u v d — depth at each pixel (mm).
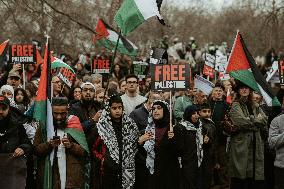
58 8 21109
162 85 10508
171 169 10125
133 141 9875
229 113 11836
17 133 9234
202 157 10773
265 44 41469
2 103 9062
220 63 16578
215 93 12602
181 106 12492
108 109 9773
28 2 18859
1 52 12641
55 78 12602
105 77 16141
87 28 19266
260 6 38562
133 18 11633
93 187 9766
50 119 9250
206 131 11234
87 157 9656
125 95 11836
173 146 10117
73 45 26234
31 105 10930
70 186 9375
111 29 16734
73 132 9508
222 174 12414
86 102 11359
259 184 12156
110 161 9680
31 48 13500
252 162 11750
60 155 9398
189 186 10242
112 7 22047
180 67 10461
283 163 10070
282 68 12414
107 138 9664
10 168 9156
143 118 10977
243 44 11703
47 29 22984
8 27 24219
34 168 9781
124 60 21969
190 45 33406
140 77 16484
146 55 29266
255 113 11828
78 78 16562
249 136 11719
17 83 12734
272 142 10156
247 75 11664
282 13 34719
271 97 11555
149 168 10094
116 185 9742
